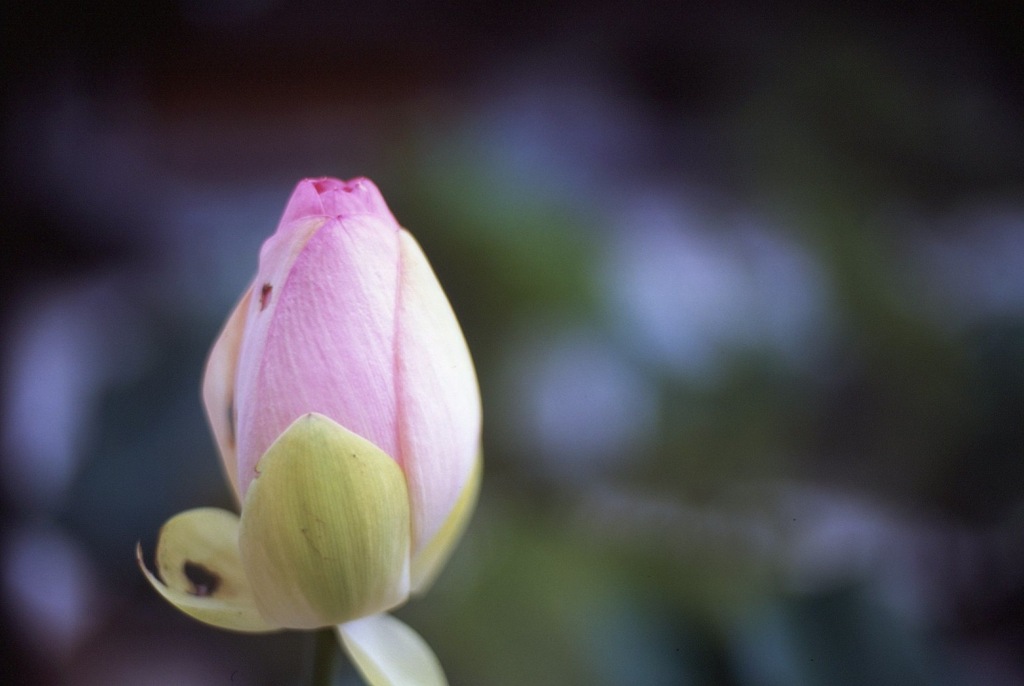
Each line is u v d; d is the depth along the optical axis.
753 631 0.64
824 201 1.38
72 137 1.17
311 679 0.45
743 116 1.65
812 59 1.64
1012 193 1.66
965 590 1.10
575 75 2.18
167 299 0.99
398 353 0.43
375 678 0.45
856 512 1.14
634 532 0.88
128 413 0.90
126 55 1.50
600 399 0.99
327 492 0.42
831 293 1.20
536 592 0.80
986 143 1.65
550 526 0.88
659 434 1.01
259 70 1.96
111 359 0.99
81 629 1.00
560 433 0.97
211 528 0.45
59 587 1.00
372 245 0.43
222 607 0.44
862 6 1.80
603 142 1.99
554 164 1.20
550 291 1.01
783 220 1.33
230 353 0.44
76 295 1.16
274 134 1.97
